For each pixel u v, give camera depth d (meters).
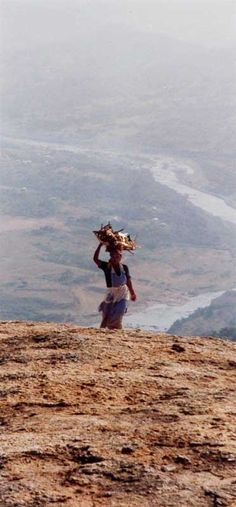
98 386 13.98
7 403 13.42
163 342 17.56
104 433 11.30
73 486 9.56
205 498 9.06
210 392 13.45
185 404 12.63
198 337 18.48
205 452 10.34
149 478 9.59
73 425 11.76
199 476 9.62
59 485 9.62
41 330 19.08
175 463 10.07
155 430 11.27
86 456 10.41
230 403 12.70
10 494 9.38
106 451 10.53
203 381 14.38
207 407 12.42
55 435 11.34
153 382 14.20
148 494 9.21
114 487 9.47
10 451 10.77
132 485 9.48
